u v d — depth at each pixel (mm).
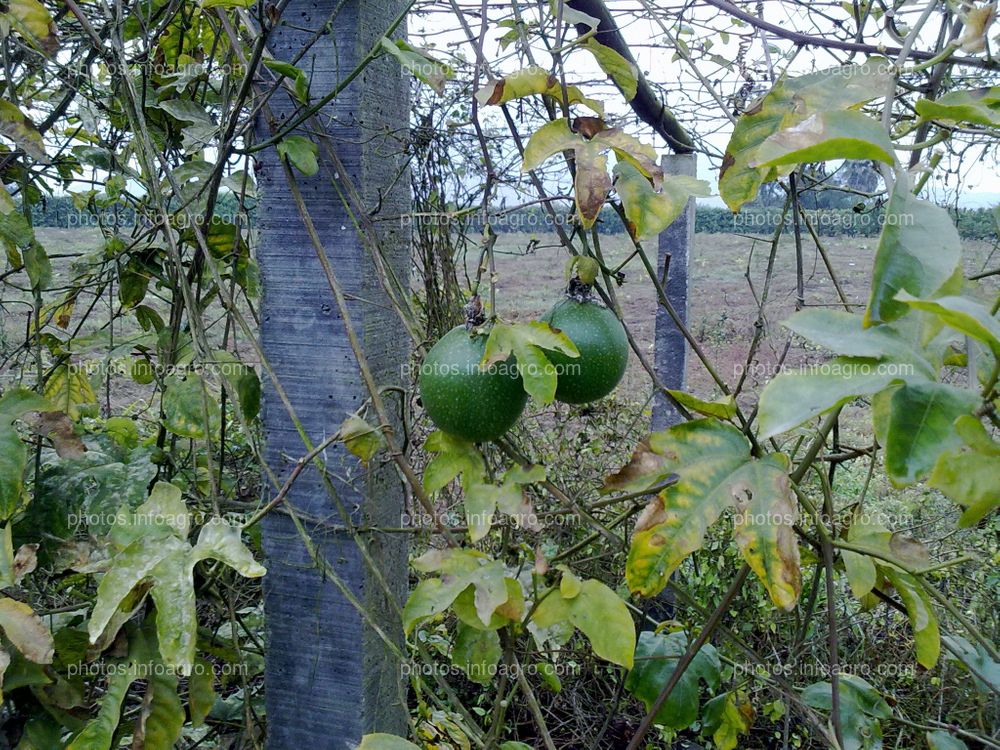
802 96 1362
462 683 3248
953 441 898
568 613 1370
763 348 4984
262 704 2191
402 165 1971
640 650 2061
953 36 1629
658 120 3023
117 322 3885
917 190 1857
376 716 1936
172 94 2217
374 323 1831
